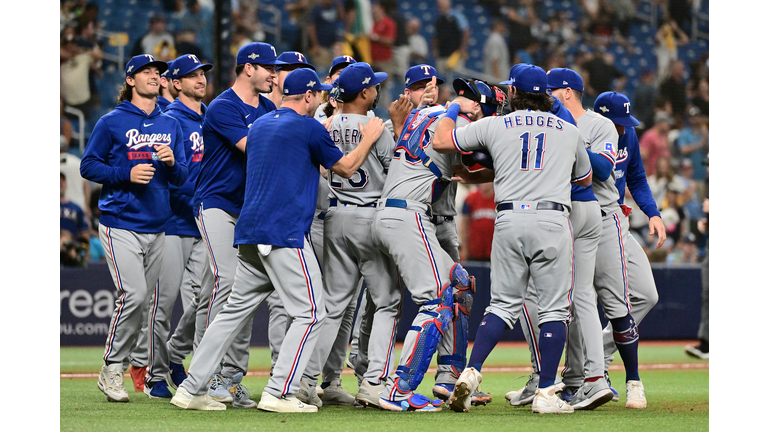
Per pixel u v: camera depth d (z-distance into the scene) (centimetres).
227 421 1482
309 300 1602
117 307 1841
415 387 1658
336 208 1725
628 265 1944
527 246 1588
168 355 1997
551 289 1605
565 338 1630
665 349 3662
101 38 5097
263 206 1579
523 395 1814
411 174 1656
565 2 6262
